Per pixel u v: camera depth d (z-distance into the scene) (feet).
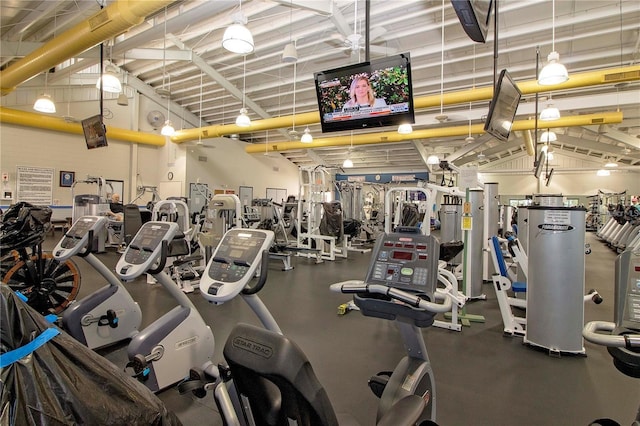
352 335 11.58
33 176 30.66
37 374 2.76
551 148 47.06
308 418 2.63
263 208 28.40
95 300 9.64
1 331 2.75
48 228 12.46
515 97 10.87
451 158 38.93
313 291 17.28
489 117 9.63
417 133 33.35
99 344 9.64
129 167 37.78
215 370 5.74
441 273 12.45
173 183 39.34
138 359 6.95
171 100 38.19
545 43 20.33
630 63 22.34
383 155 49.34
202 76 30.42
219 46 24.31
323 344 10.82
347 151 47.32
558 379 8.73
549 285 10.23
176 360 7.92
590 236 49.44
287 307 14.56
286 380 2.48
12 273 11.82
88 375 3.07
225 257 6.64
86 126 22.43
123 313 10.18
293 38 22.34
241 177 46.24
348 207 34.88
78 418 2.84
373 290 5.48
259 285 6.28
